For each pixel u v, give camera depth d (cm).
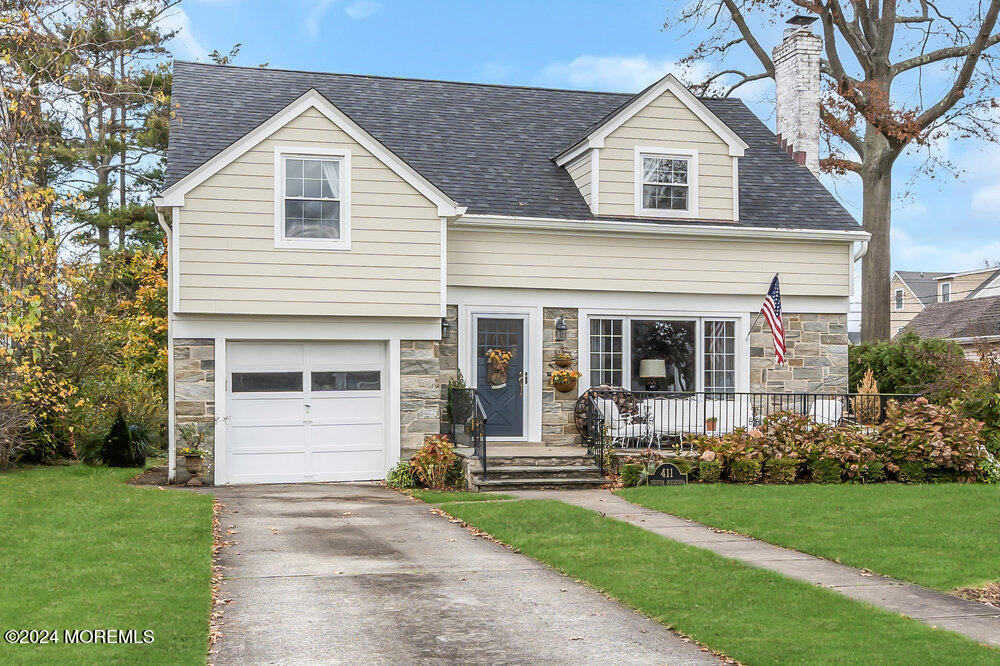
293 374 1641
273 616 767
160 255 2172
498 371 1777
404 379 1662
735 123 2280
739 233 1853
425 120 2022
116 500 1258
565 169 1953
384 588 861
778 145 2230
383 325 1655
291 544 1050
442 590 857
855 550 1016
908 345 2386
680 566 940
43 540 994
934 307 4453
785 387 1894
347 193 1611
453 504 1335
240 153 1566
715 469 1533
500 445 1755
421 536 1114
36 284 1441
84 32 1797
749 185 2028
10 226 1408
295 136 1592
